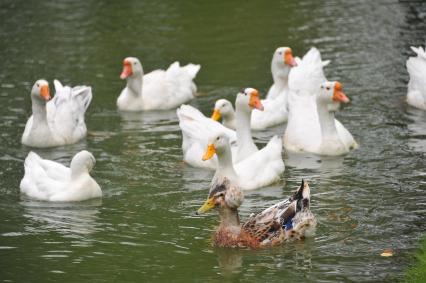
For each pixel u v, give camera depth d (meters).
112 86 21.78
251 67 22.48
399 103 19.62
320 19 26.25
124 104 20.53
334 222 13.41
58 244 12.90
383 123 18.48
